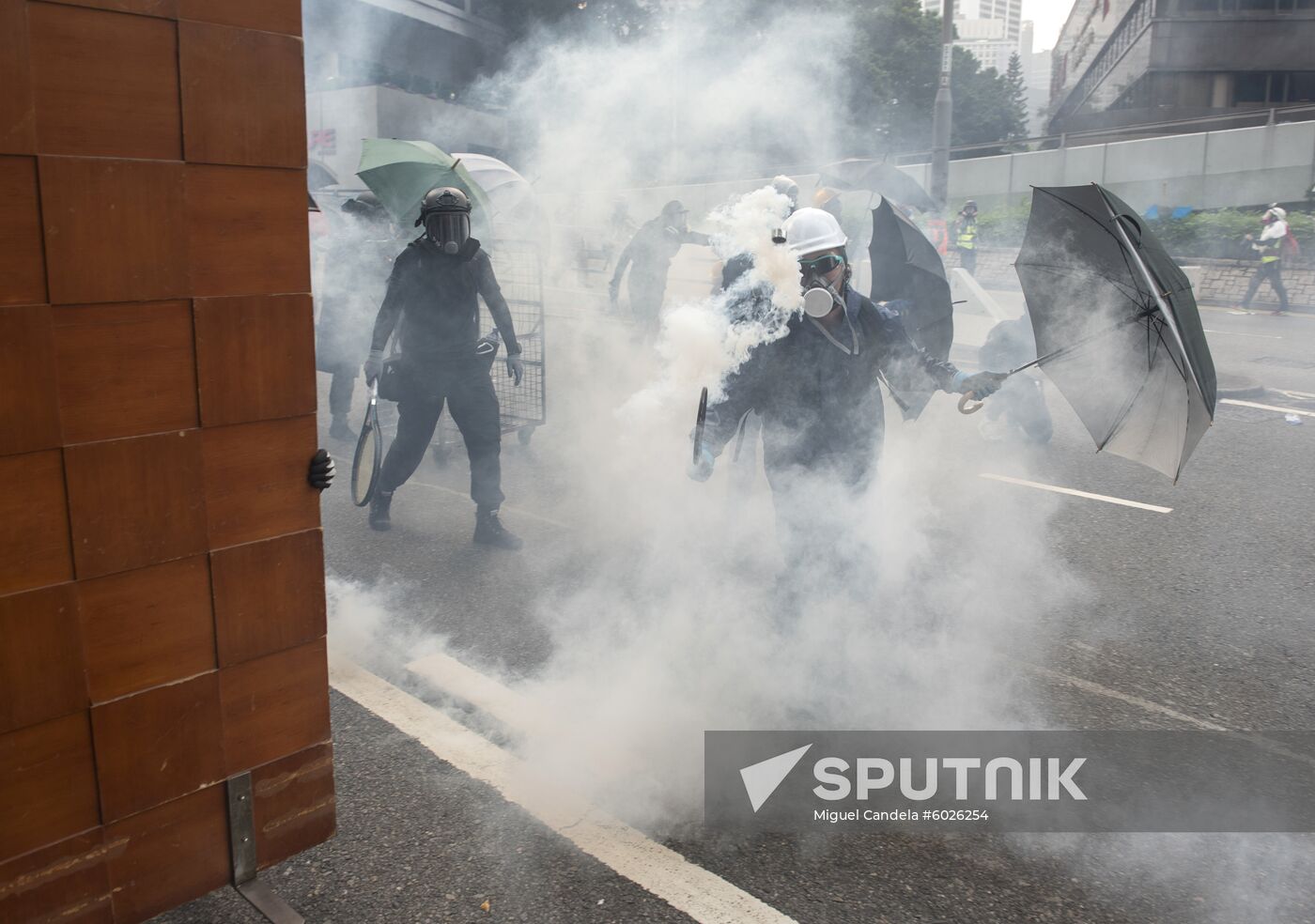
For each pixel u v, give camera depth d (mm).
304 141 2131
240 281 2082
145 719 2100
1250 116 26500
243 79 2018
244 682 2250
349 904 2637
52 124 1790
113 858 2107
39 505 1879
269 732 2314
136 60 1871
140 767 2109
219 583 2162
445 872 2770
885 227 5062
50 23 1766
